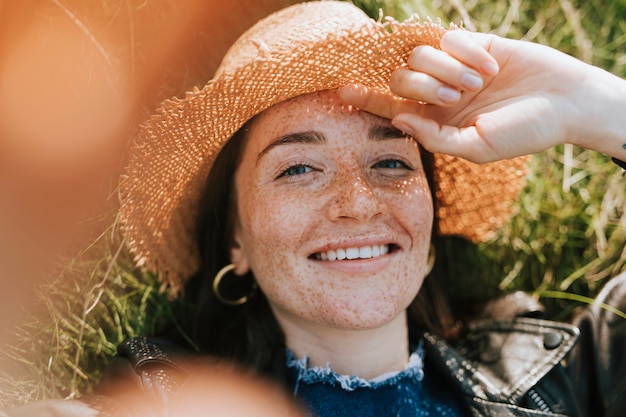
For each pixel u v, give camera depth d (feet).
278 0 5.22
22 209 4.25
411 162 4.26
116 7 4.83
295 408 4.32
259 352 4.49
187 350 4.69
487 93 3.99
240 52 4.29
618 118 3.98
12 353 4.54
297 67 3.81
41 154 4.33
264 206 4.18
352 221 4.03
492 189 4.99
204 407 4.20
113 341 5.12
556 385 4.73
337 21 4.11
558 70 3.98
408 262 4.22
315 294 4.14
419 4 5.46
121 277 5.16
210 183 4.66
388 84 4.01
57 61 4.55
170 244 4.87
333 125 4.05
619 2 6.06
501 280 5.87
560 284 5.87
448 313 5.34
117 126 4.74
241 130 4.33
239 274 4.82
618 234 5.81
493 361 4.91
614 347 5.00
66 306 4.83
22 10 4.39
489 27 5.94
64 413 3.81
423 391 4.61
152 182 4.39
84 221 4.58
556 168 5.95
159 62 5.05
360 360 4.39
